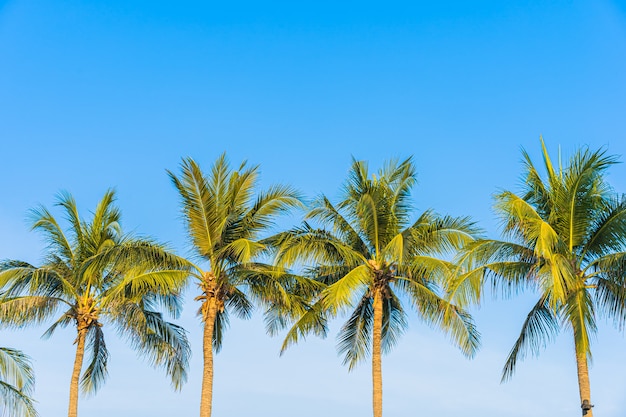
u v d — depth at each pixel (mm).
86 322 32219
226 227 30766
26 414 31391
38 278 30562
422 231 30297
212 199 31016
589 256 27969
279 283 30125
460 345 30594
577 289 26844
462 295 27797
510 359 29016
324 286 30812
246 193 31500
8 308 30609
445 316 29750
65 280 31531
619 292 26828
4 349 31656
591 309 26750
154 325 33656
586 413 26344
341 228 31609
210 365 30141
